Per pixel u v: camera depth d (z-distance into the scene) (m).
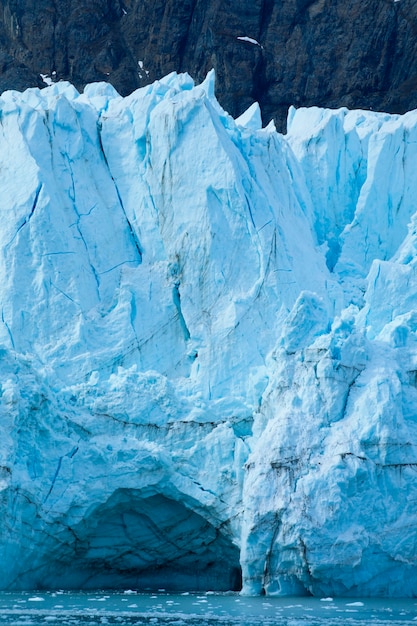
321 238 132.38
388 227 131.38
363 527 104.00
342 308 123.19
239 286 119.62
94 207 123.75
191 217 121.31
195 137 122.12
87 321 118.62
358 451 105.19
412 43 174.75
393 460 105.69
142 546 111.12
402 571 104.50
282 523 104.38
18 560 105.75
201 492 108.94
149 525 110.44
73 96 135.88
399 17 175.50
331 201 133.12
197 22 177.62
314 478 104.50
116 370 117.88
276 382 109.94
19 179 121.31
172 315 120.19
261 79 177.12
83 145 125.00
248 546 105.38
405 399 109.12
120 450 108.81
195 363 118.38
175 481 109.00
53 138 123.75
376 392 107.31
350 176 134.00
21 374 108.31
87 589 111.12
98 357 117.25
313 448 105.94
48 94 136.62
